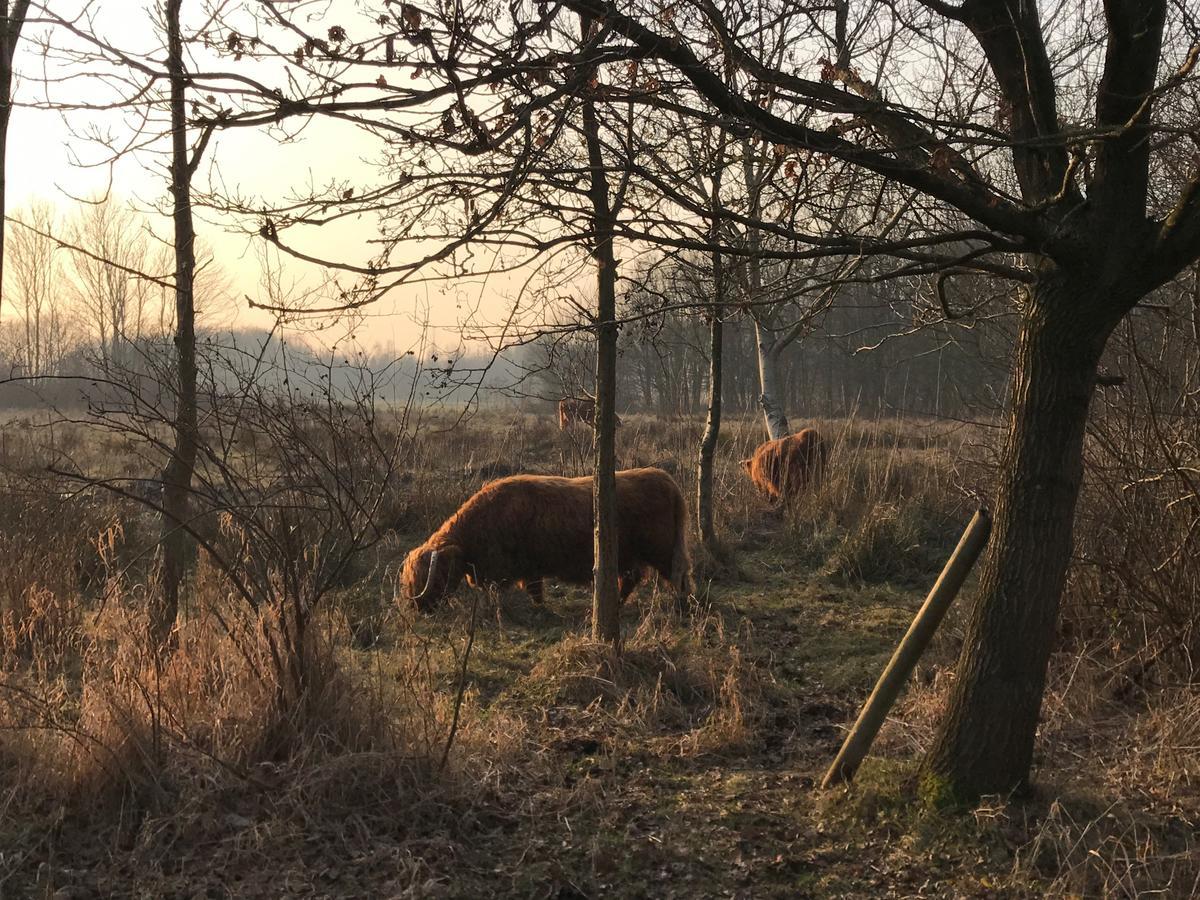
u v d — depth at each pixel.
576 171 3.12
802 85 3.58
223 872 3.54
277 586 4.70
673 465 13.54
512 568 7.81
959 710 3.96
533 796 4.29
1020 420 3.80
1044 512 3.77
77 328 37.94
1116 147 3.40
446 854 3.74
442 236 3.23
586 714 5.43
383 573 8.63
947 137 3.29
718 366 9.41
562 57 2.94
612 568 6.16
